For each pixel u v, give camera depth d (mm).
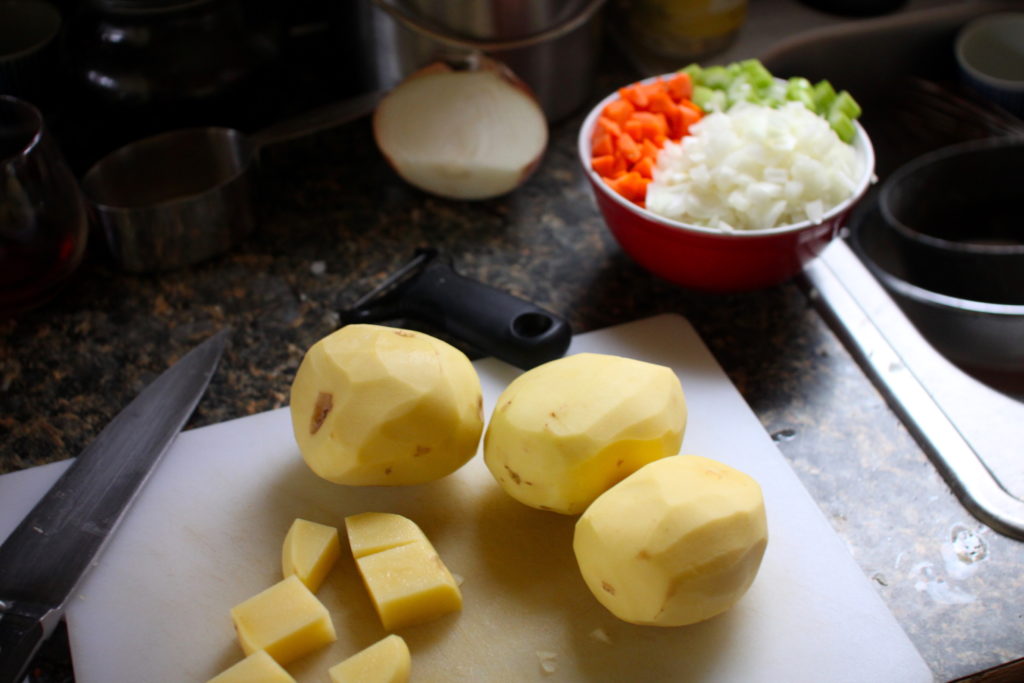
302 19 1093
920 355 741
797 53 1083
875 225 1008
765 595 585
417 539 584
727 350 758
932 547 620
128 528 619
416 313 734
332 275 821
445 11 861
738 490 536
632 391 581
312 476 653
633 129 776
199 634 569
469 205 901
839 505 645
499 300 718
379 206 898
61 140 931
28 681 556
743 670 551
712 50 1051
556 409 573
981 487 645
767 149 726
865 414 706
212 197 791
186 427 691
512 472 585
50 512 612
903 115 1136
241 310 786
